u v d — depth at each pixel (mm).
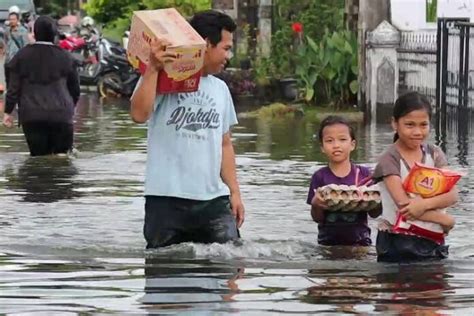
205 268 12867
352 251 14086
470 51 31094
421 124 13172
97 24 55406
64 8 71875
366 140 27922
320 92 38188
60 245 14336
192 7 48688
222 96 13867
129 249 14008
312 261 13375
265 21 45281
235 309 10914
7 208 17453
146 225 13852
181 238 13930
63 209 17359
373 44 34906
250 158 24141
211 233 13867
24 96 24578
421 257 13289
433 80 33812
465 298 11359
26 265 13086
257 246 13984
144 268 12875
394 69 34844
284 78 41156
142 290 11766
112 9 55094
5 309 10977
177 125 13594
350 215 14469
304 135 29438
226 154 14047
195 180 13617
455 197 13195
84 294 11602
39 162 23641
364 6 35750
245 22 47562
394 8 35969
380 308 10922
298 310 10859
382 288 11828
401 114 13219
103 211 17188
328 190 14219
